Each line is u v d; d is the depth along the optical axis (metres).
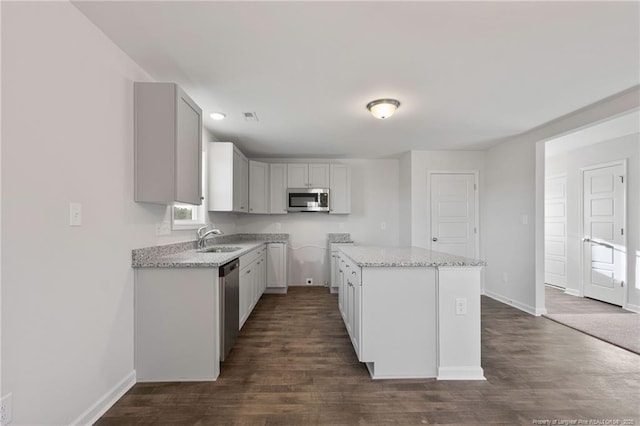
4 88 1.22
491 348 2.69
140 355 2.13
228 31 1.76
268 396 1.95
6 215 1.23
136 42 1.88
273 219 5.32
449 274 2.21
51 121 1.44
